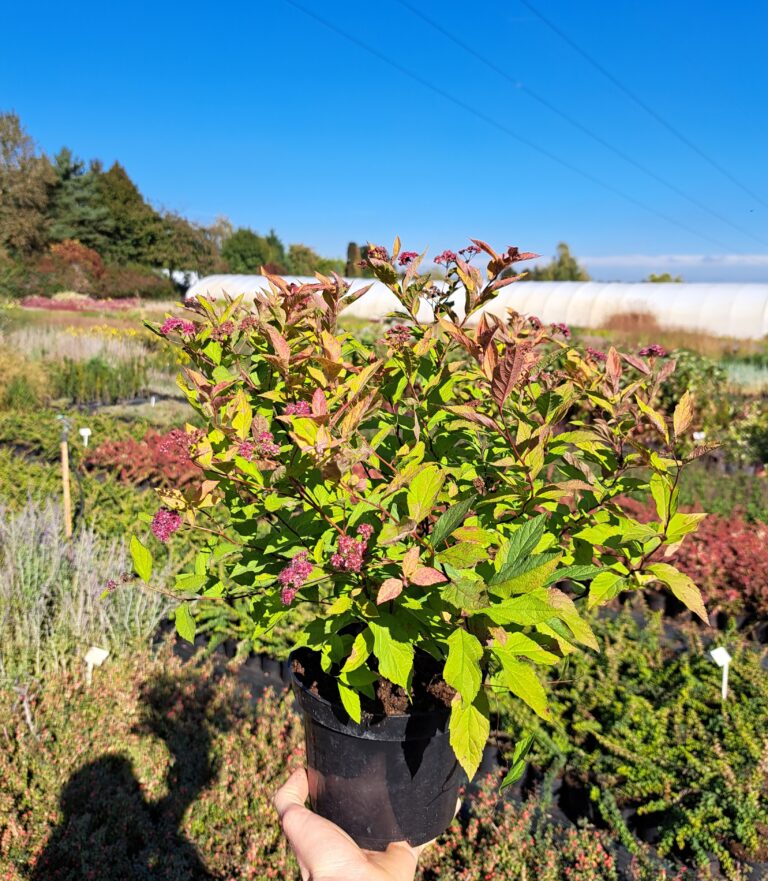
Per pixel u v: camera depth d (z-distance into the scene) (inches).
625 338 792.3
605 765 115.5
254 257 1766.7
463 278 66.9
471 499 42.0
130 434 318.0
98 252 1525.6
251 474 52.4
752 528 215.5
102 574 148.7
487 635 45.4
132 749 110.2
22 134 1358.3
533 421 63.5
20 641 128.5
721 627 176.7
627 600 173.0
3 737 109.2
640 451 55.3
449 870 92.3
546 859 93.0
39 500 201.5
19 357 427.5
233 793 104.7
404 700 56.0
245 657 145.3
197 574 58.1
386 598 41.8
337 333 70.9
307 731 59.7
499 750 120.7
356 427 51.9
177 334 70.3
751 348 832.3
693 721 125.3
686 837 100.7
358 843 58.6
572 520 59.4
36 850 92.1
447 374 71.3
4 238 1283.2
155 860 94.5
